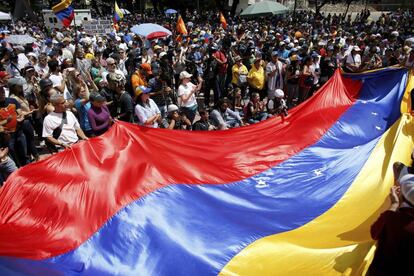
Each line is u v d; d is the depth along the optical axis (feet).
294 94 42.96
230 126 31.83
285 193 19.45
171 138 21.30
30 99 30.12
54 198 16.14
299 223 16.93
